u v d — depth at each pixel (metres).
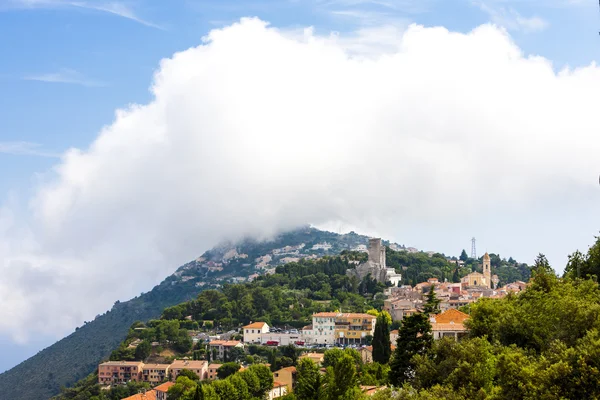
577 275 169.62
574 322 121.00
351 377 167.25
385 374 199.75
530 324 131.12
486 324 151.00
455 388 116.75
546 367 104.69
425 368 126.56
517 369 107.56
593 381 99.38
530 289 158.38
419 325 151.00
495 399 106.75
